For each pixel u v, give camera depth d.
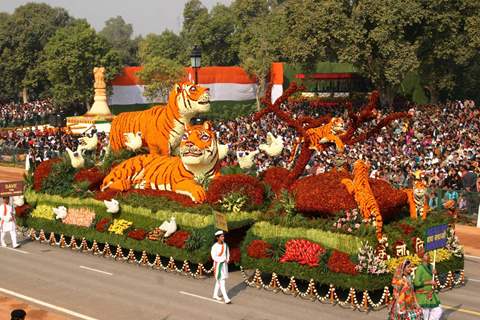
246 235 18.98
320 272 17.03
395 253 16.81
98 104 56.34
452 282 18.84
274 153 22.22
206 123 21.17
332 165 30.38
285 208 18.19
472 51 56.94
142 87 72.19
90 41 71.50
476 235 26.11
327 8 54.44
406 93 64.81
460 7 55.47
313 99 61.31
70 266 21.17
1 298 17.62
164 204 20.70
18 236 25.84
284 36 62.56
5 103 92.38
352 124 19.75
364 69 56.16
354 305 16.55
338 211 17.09
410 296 14.01
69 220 23.38
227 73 69.50
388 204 17.30
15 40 88.12
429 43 57.34
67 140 47.09
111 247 22.81
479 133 40.34
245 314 16.28
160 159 22.36
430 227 16.11
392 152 35.16
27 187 25.33
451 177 29.38
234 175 20.00
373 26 54.56
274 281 18.19
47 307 16.94
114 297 17.78
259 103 67.56
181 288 18.62
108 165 24.11
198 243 19.55
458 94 65.81
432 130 41.22
